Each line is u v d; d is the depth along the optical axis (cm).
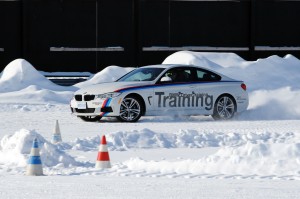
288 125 5766
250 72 7669
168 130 5266
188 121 6069
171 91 5994
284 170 3062
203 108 6141
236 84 6312
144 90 5888
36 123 5700
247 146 3372
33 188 2622
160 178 2903
